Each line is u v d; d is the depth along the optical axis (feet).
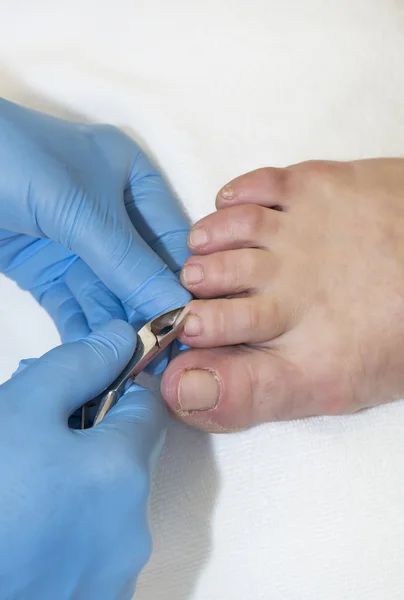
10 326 1.47
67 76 1.50
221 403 1.32
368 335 1.37
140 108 1.49
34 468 1.22
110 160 1.42
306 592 1.33
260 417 1.35
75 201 1.35
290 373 1.35
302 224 1.39
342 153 1.49
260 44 1.51
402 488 1.35
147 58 1.52
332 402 1.36
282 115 1.49
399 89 1.51
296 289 1.37
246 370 1.33
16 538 1.20
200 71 1.51
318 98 1.50
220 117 1.49
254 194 1.40
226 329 1.34
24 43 1.53
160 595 1.34
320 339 1.37
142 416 1.30
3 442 1.22
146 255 1.37
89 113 1.50
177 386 1.32
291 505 1.34
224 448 1.35
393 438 1.36
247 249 1.38
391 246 1.39
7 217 1.37
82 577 1.24
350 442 1.36
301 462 1.35
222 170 1.47
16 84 1.51
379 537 1.33
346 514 1.34
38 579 1.22
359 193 1.41
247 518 1.34
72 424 1.35
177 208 1.45
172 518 1.34
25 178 1.33
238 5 1.52
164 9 1.53
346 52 1.51
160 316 1.33
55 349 1.30
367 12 1.52
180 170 1.47
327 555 1.33
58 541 1.22
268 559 1.33
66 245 1.38
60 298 1.45
